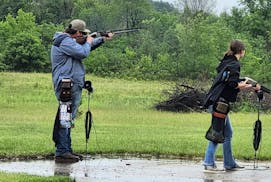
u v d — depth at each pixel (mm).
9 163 16562
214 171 15664
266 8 128000
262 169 16344
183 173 15305
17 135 23422
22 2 145125
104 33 17422
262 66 89688
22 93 60094
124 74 102500
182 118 38562
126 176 14633
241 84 15477
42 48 106562
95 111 42281
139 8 140625
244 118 40094
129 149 19594
